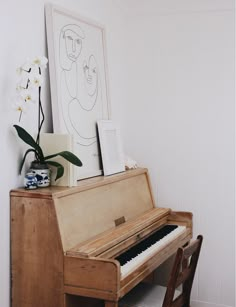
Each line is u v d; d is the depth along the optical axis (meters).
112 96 3.30
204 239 3.36
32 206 2.14
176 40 3.37
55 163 2.28
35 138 2.38
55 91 2.49
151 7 3.40
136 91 3.48
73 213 2.23
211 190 3.33
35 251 2.14
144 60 3.46
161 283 3.41
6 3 2.16
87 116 2.82
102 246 2.18
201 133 3.34
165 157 3.44
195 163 3.36
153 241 2.66
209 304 3.38
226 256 3.32
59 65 2.54
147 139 3.48
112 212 2.60
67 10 2.62
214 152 3.31
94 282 2.03
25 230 2.15
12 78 2.21
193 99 3.35
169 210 3.15
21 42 2.28
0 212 2.13
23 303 2.18
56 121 2.49
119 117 3.42
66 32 2.62
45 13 2.48
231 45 3.23
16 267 2.18
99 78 2.99
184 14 3.33
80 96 2.75
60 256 2.08
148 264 2.35
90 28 2.91
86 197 2.39
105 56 3.07
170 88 3.40
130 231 2.50
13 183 2.23
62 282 2.09
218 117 3.29
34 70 2.17
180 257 2.25
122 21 3.45
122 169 3.06
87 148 2.79
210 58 3.29
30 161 2.37
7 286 2.18
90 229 2.34
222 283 3.34
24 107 2.18
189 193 3.39
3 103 2.15
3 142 2.15
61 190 2.19
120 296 2.02
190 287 2.65
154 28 3.42
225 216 3.31
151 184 3.47
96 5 3.04
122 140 3.47
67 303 2.10
